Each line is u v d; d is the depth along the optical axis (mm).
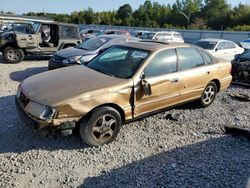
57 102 3799
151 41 5762
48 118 3754
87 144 4215
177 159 4086
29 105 3945
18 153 3996
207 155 4242
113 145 4383
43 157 3932
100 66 5102
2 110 5547
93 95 4039
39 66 11328
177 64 5285
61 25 12672
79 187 3365
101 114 4164
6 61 11820
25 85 4379
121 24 81375
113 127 4395
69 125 3889
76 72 4809
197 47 5902
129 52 5129
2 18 43719
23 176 3498
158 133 4934
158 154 4215
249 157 4227
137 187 3396
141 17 87938
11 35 11555
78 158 3959
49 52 12516
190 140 4746
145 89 4562
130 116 4578
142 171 3736
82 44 9688
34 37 11953
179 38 21109
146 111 4812
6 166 3674
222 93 7844
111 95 4211
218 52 11797
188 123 5465
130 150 4277
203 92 6023
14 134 4531
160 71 4945
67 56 8461
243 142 4750
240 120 5785
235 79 8930
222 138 4879
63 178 3510
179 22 83875
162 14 88375
